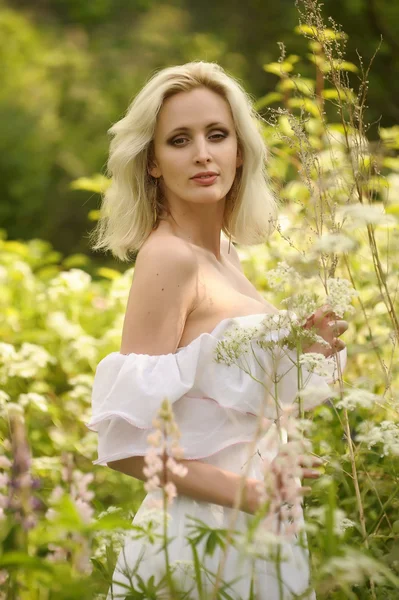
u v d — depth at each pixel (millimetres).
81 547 1965
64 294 4887
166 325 2252
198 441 2225
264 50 12062
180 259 2285
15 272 5148
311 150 2719
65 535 2025
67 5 14562
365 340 3479
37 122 12367
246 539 1732
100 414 2219
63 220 11711
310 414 2664
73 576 1954
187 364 2221
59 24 14320
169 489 1869
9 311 4734
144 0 13750
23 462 2000
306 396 2180
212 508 2248
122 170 2482
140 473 2238
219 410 2252
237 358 2219
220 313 2332
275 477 1864
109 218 2551
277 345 2244
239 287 2570
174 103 2416
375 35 10094
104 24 13977
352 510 2771
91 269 9000
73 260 5285
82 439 3760
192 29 13273
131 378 2193
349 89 2725
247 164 2592
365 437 2150
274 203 2723
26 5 14711
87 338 4312
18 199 11805
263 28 12227
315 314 2287
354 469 2402
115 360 2258
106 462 2303
